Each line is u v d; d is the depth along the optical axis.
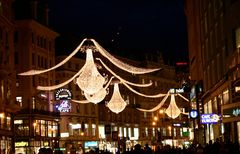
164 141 113.94
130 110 113.50
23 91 76.62
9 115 61.56
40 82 80.62
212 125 53.84
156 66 127.50
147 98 121.44
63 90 66.69
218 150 25.62
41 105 80.19
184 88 67.75
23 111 74.94
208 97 55.88
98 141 98.56
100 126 100.75
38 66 80.19
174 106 53.41
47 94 82.81
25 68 76.75
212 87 49.75
